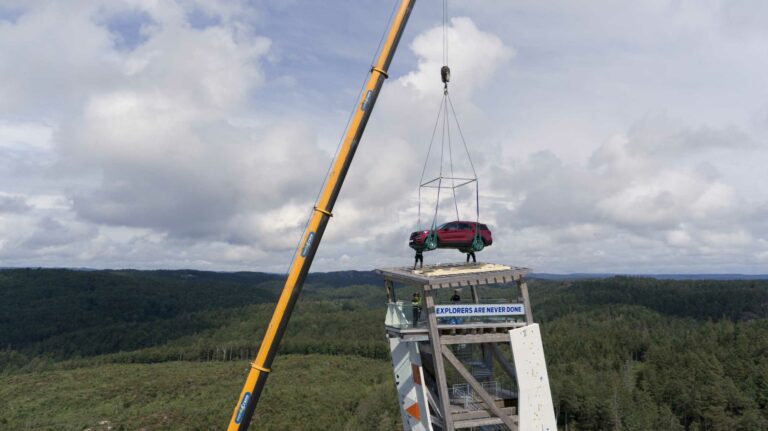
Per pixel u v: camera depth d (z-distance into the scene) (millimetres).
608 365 140250
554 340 167875
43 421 128000
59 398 147875
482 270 25422
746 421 100000
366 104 26797
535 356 23953
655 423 104250
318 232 25531
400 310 25891
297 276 25062
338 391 148125
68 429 119562
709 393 106750
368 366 189500
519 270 25203
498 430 26891
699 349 133375
